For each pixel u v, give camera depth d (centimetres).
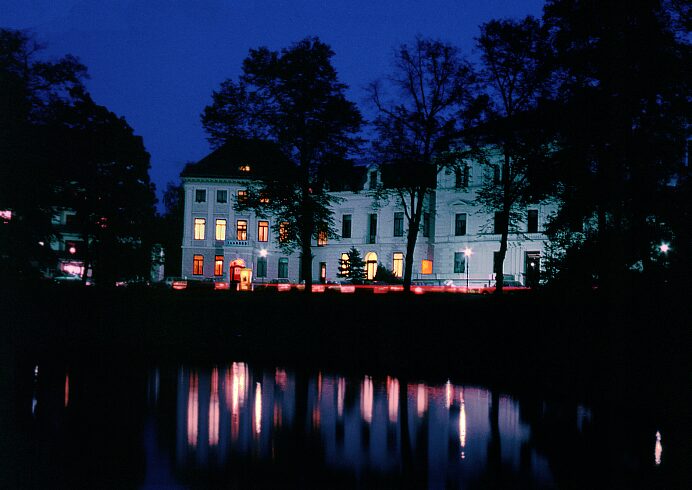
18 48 3344
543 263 2542
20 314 3534
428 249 6500
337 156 3603
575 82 2438
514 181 3441
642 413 1472
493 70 3139
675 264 1927
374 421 1388
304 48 3522
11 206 3412
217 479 956
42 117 3481
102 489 908
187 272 7262
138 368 2323
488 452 1123
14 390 1781
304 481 954
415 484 942
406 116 3369
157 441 1184
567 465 1040
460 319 2597
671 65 2083
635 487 937
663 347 1703
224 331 3350
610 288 1950
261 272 7294
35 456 1071
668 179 2180
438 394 1767
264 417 1424
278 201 3684
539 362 2169
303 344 3070
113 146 4053
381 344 2758
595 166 2372
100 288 4006
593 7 2234
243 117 3541
